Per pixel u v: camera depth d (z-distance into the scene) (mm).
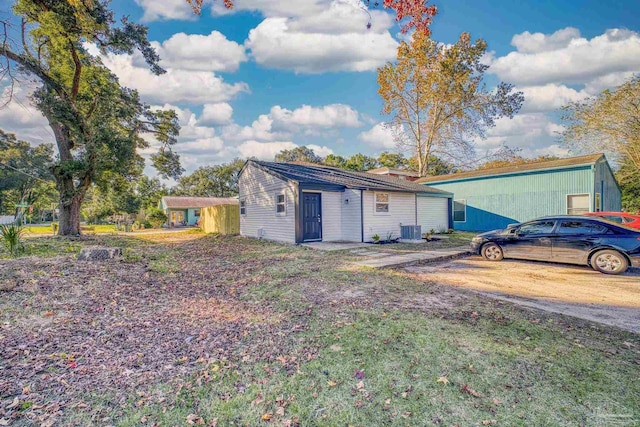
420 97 26547
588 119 20516
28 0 11656
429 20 5172
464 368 3057
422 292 5727
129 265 7953
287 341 3730
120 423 2320
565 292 5930
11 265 6699
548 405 2512
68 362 3201
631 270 7926
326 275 6988
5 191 41656
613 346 3578
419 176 28719
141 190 45875
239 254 10758
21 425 2250
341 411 2463
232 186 54938
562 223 8477
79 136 13930
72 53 13672
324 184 13234
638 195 24031
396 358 3254
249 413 2453
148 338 3863
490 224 18703
